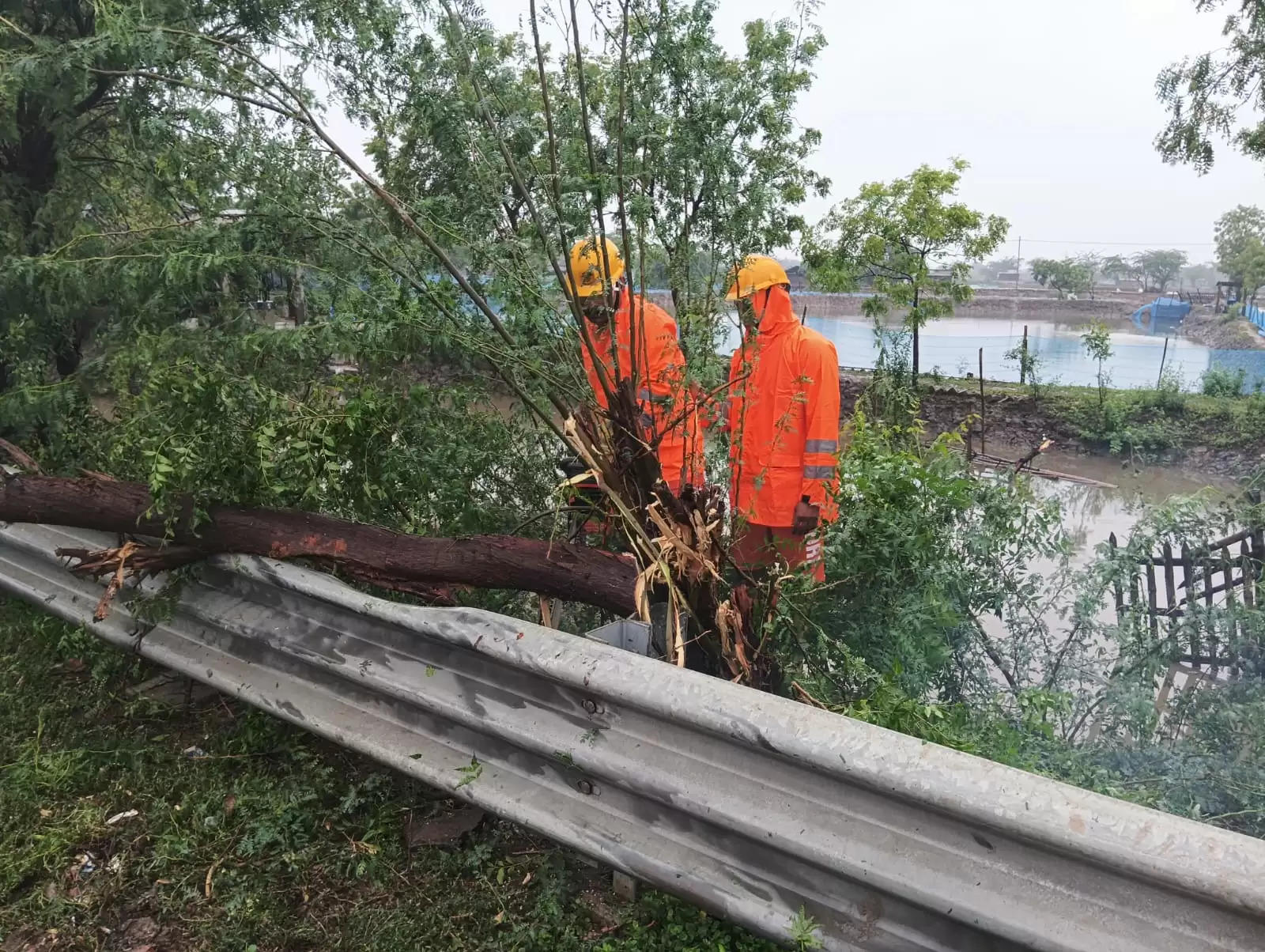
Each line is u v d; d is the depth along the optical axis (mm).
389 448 3330
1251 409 14711
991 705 3252
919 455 4984
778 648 2990
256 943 2207
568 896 2311
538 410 2840
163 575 3316
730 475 3824
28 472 3744
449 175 3330
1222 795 2803
